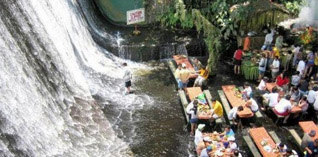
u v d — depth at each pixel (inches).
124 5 991.0
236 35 925.8
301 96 752.3
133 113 732.0
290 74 879.7
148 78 848.3
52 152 572.1
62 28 780.0
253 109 716.0
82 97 727.7
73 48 802.2
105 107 735.1
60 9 812.0
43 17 727.1
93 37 929.5
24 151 532.7
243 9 879.7
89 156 606.2
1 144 505.0
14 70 578.9
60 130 619.2
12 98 554.9
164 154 644.7
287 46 933.8
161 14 985.5
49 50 692.1
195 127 685.9
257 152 624.4
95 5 1010.7
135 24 997.8
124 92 789.9
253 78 853.2
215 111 692.1
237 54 853.2
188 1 944.3
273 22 907.4
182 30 994.1
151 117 726.5
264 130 656.4
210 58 851.4
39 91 618.8
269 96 731.4
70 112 674.2
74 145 612.7
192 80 832.9
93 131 663.8
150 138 675.4
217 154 596.4
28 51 635.5
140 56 916.0
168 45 924.0
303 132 703.1
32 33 663.1
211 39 864.3
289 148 670.5
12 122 537.0
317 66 855.7
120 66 877.8
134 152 641.6
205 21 867.4
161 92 802.2
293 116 730.2
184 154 647.1
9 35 595.2
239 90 766.5
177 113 740.7
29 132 557.0
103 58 883.4
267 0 907.4
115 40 940.0
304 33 937.5
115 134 674.2
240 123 705.0
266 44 904.9
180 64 823.7
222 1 907.4
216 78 860.6
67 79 717.9
